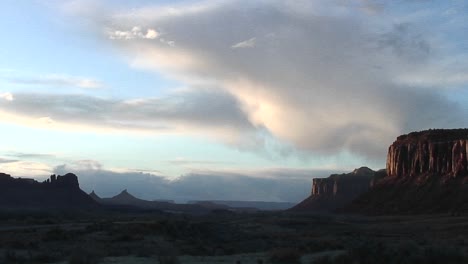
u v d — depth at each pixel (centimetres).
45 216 12025
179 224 6147
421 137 17662
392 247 3167
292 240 6009
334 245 4525
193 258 3650
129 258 3603
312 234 7281
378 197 16438
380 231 8431
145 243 4934
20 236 5506
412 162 17012
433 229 8388
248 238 6191
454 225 8625
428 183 15400
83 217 12656
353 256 3011
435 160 16012
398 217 12719
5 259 3412
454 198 13588
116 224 6456
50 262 3359
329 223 10712
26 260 3406
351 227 9769
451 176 14988
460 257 2853
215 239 5862
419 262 2795
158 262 3222
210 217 13900
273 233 7375
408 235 7150
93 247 4466
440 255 2853
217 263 3219
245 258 3619
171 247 4706
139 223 6322
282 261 3288
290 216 14600
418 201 14538
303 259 3366
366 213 15250
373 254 2958
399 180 16950
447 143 16000
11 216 11312
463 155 15050
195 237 5769
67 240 5038
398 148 17875
